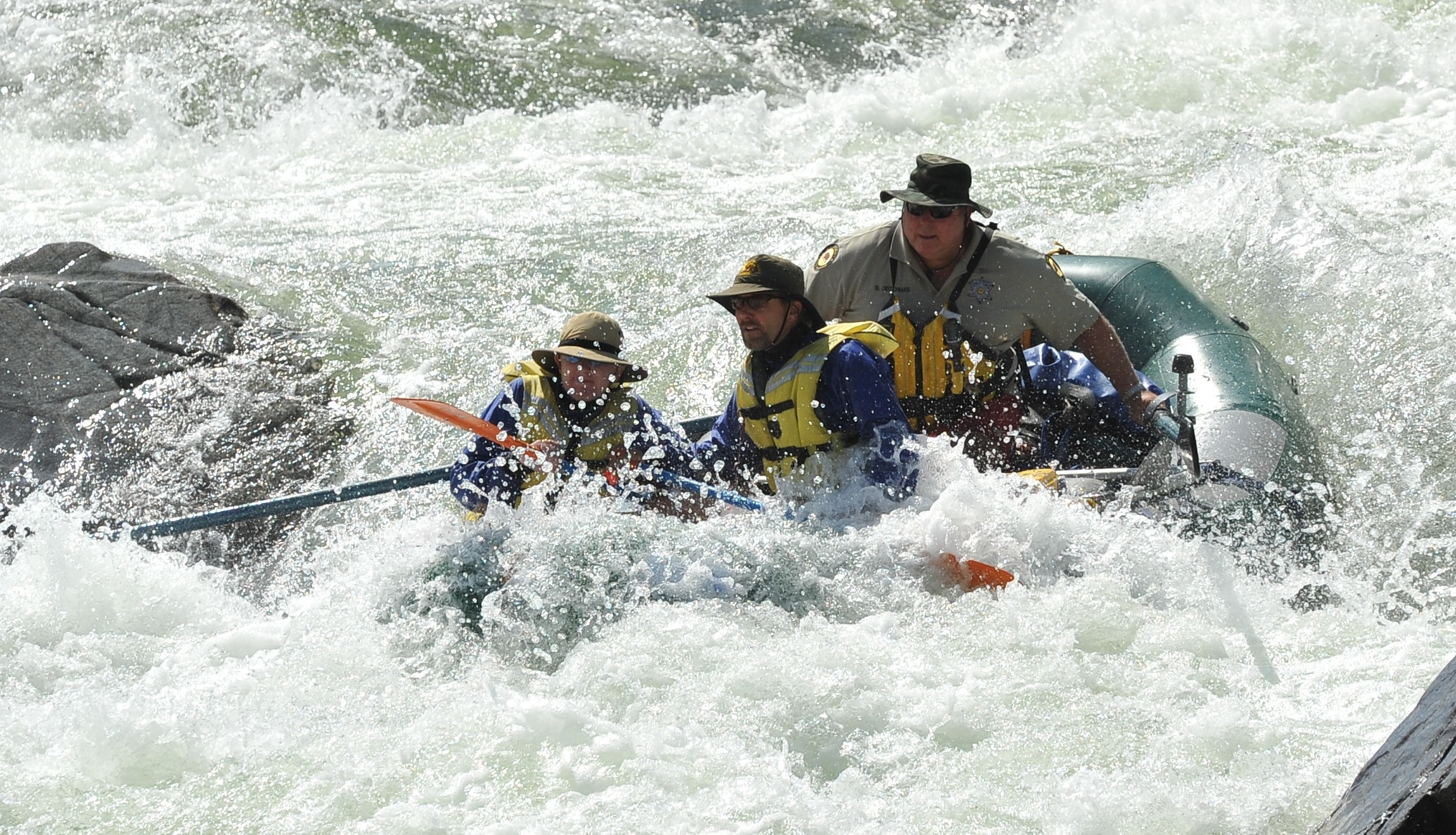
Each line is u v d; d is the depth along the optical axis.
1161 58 39.97
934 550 16.27
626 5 46.69
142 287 26.22
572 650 15.42
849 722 13.79
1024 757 13.17
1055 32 43.03
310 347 25.56
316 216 32.59
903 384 19.34
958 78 40.19
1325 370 22.81
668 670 14.68
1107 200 31.44
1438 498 19.50
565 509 17.44
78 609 16.48
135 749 13.80
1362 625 15.38
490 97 40.75
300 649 15.70
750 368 17.77
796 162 36.25
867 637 15.20
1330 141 34.47
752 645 15.09
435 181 35.06
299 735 14.10
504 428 17.81
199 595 17.11
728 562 16.17
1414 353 22.59
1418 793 10.08
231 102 39.56
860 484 17.25
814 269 20.25
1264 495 18.14
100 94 39.38
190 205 33.56
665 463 18.31
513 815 12.66
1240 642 15.10
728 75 42.09
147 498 20.97
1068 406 20.27
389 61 42.03
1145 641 15.00
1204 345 21.05
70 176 35.62
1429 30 39.94
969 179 18.66
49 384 23.16
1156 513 17.84
